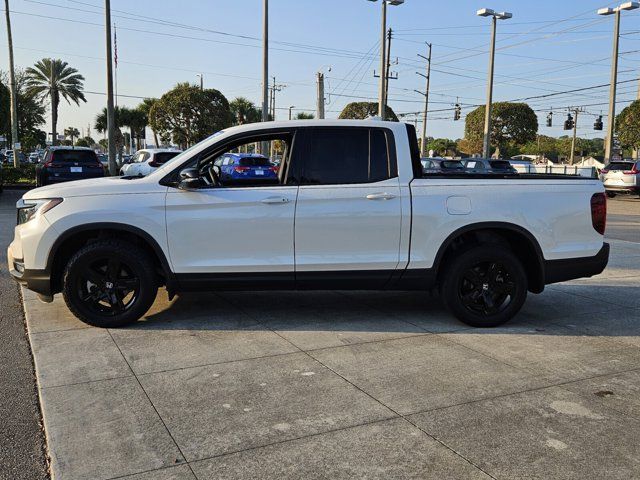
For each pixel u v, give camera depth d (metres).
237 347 4.82
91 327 5.32
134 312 5.25
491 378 4.22
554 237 5.46
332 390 3.97
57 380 4.11
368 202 5.21
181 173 5.18
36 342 4.90
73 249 5.43
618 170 27.00
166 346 4.83
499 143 58.94
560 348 4.92
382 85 29.80
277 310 5.98
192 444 3.25
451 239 5.32
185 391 3.94
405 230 5.27
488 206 5.34
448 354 4.72
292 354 4.67
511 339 5.15
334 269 5.26
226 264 5.18
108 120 24.03
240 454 3.15
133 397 3.84
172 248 5.15
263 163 16.33
